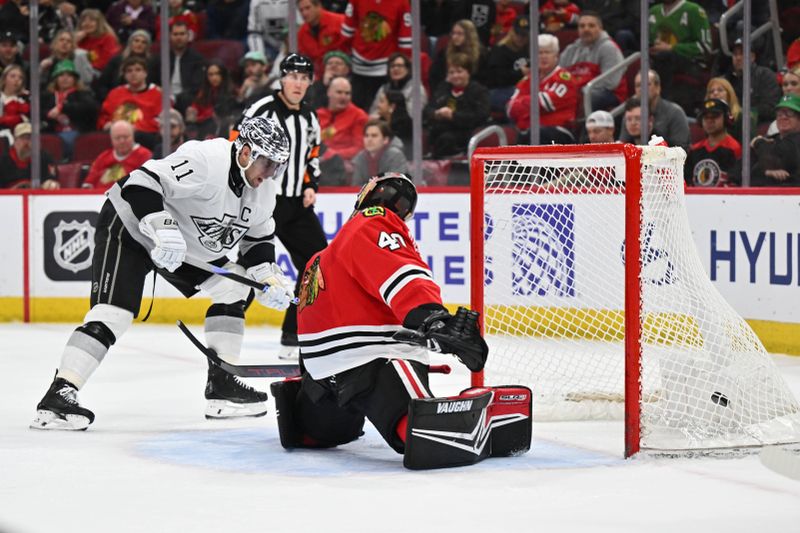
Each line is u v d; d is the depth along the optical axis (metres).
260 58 25.97
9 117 26.38
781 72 21.27
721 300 11.95
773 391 11.52
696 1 22.59
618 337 16.75
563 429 12.23
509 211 16.75
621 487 9.28
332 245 10.52
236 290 13.20
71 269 24.28
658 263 11.72
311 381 10.77
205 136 26.02
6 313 24.62
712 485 9.34
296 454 10.98
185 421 13.01
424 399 9.91
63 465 10.45
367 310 10.27
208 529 7.98
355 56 24.86
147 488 9.41
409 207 10.56
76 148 26.64
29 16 26.72
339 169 24.30
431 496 8.96
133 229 12.37
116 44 27.00
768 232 18.47
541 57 23.73
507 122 24.25
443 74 24.55
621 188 15.92
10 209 24.50
